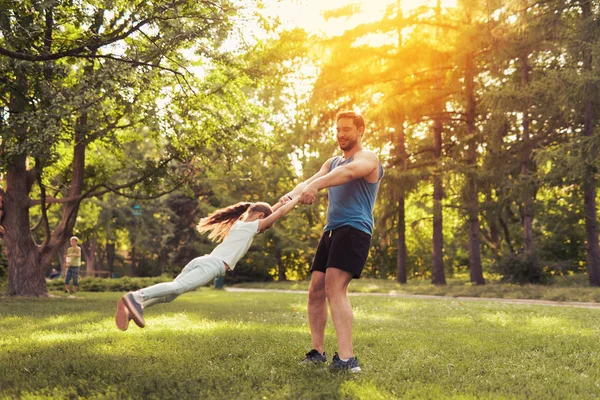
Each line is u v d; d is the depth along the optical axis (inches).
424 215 1561.3
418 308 486.0
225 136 642.2
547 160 813.9
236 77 644.7
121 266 2568.9
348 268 186.1
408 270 1710.1
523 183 882.1
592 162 788.0
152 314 390.9
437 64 994.1
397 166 1034.7
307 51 963.3
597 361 217.3
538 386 171.3
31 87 484.4
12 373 178.7
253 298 665.6
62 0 449.4
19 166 646.5
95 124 534.6
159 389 158.6
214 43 535.8
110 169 774.5
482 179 930.7
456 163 947.3
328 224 194.4
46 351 217.2
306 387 162.2
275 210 183.6
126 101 517.0
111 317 356.2
